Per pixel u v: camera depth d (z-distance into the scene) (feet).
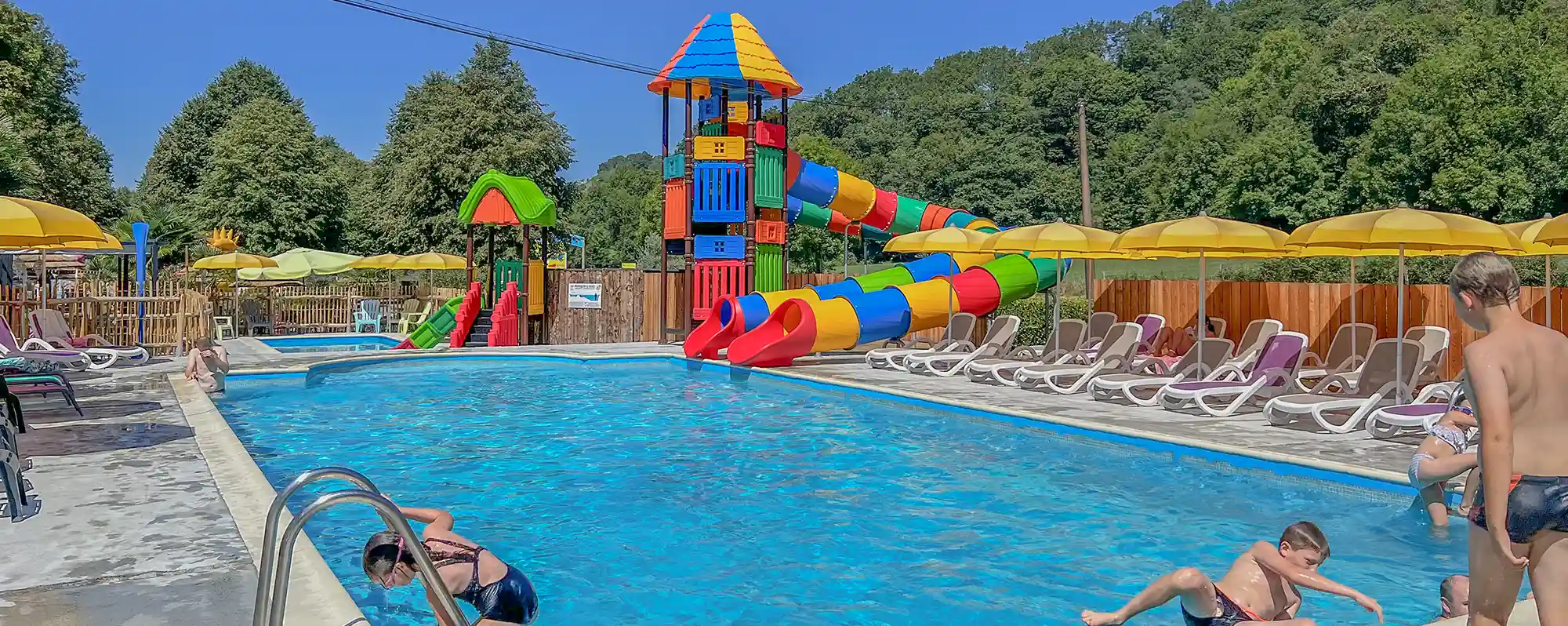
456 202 156.56
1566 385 9.96
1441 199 157.28
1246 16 337.52
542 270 76.69
